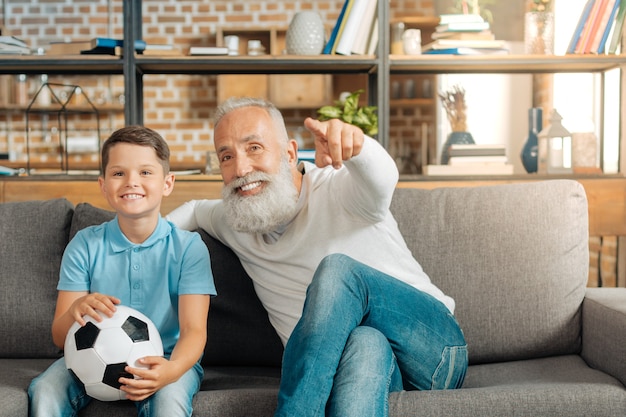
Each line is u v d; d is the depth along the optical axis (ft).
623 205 9.64
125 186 5.20
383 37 9.71
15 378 5.35
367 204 5.34
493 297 6.09
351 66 10.16
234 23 20.57
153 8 20.56
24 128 20.22
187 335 5.02
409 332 5.11
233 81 20.15
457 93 11.32
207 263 5.41
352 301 4.81
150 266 5.37
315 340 4.46
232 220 5.55
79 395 4.88
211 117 20.70
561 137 10.32
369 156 5.00
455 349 5.32
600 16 9.89
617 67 10.34
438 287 6.13
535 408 4.70
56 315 5.26
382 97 9.77
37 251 6.39
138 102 10.44
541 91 16.20
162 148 5.40
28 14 20.43
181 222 6.29
